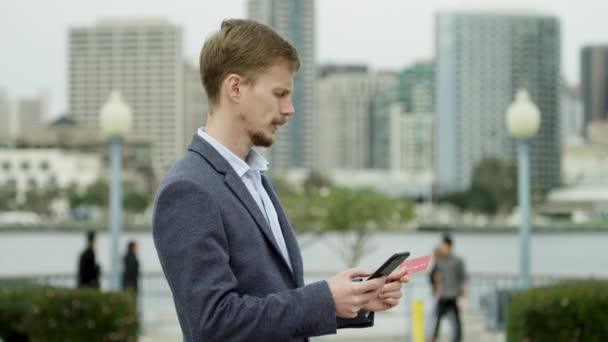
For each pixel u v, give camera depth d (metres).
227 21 4.66
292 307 4.26
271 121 4.58
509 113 22.00
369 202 34.44
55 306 14.51
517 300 13.48
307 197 35.44
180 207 4.39
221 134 4.59
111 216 22.52
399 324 24.92
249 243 4.45
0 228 146.88
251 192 4.62
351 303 4.31
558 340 12.90
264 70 4.54
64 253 107.06
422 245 105.31
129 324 14.75
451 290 20.77
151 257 80.44
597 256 107.31
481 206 185.62
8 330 15.40
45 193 187.38
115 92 22.42
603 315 12.81
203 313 4.26
